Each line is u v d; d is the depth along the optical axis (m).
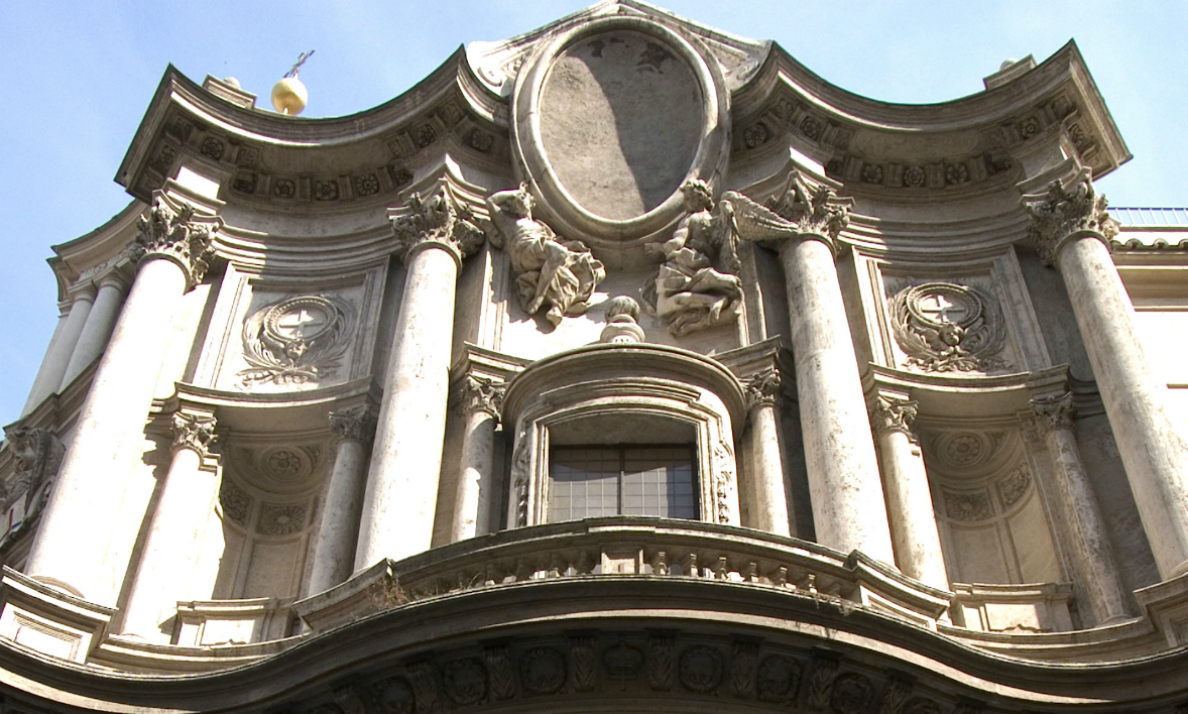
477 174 19.91
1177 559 14.29
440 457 16.33
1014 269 18.80
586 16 22.61
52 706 12.80
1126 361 16.31
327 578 15.60
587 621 11.41
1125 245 19.34
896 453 16.77
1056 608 15.30
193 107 19.28
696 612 11.48
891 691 11.90
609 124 20.50
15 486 19.97
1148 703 12.63
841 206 18.94
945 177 19.91
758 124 19.89
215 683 12.80
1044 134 19.27
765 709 11.74
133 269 23.62
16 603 13.73
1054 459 16.59
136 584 15.61
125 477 15.99
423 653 11.71
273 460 17.94
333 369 18.34
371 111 19.78
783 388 17.05
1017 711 12.45
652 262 19.45
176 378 18.03
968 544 17.16
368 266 19.48
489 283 18.64
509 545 12.84
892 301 18.83
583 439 16.14
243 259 19.45
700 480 15.44
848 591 13.18
